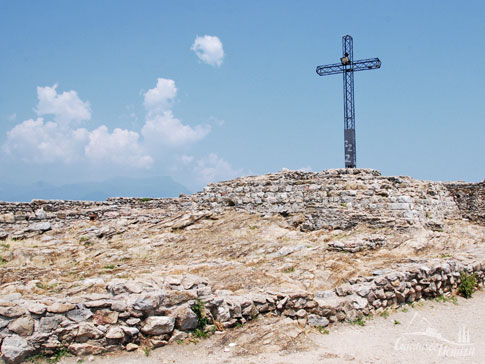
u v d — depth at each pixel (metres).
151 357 9.89
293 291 12.28
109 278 15.35
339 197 25.47
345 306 12.32
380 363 9.62
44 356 9.55
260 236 23.59
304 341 10.69
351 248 18.86
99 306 10.23
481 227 27.38
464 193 33.41
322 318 11.84
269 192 28.58
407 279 13.98
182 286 11.67
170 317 10.55
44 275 17.00
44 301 10.16
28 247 22.41
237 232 24.89
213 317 11.30
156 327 10.33
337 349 10.38
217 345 10.48
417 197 25.45
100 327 10.05
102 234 25.91
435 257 17.69
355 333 11.46
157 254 21.77
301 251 19.64
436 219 26.97
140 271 16.78
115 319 10.22
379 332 11.59
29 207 28.50
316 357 9.85
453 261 16.09
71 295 12.66
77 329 9.88
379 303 13.04
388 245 20.12
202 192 32.47
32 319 9.62
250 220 27.16
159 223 28.06
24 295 12.96
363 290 12.74
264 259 18.30
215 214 28.80
